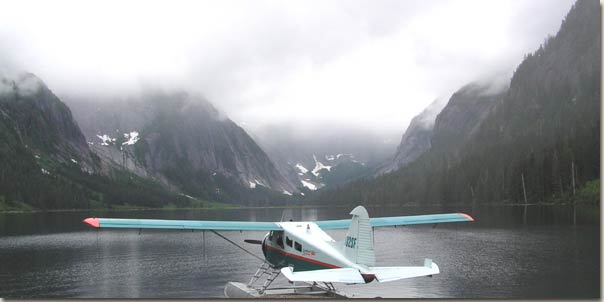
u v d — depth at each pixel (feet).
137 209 623.36
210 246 142.20
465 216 65.51
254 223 59.21
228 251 129.29
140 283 85.81
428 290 74.18
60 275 94.17
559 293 72.02
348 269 48.75
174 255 121.70
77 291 79.97
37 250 132.98
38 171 586.45
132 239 164.45
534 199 309.42
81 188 630.33
